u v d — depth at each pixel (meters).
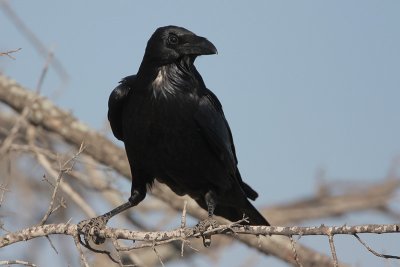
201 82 12.30
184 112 11.90
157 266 18.12
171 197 16.70
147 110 11.88
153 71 11.98
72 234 10.34
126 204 12.48
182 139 11.98
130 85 12.32
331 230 9.16
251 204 12.80
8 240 10.45
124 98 12.28
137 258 14.90
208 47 11.86
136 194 12.60
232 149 13.37
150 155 12.12
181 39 11.94
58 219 15.01
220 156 12.24
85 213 14.98
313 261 16.72
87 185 15.97
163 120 11.88
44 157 14.73
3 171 14.67
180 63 12.02
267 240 16.61
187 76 12.05
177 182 12.56
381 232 8.92
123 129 12.23
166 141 11.97
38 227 10.46
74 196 14.91
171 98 11.86
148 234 10.36
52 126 16.88
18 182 14.62
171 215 16.53
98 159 16.94
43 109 16.89
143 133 11.95
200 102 12.05
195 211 16.81
